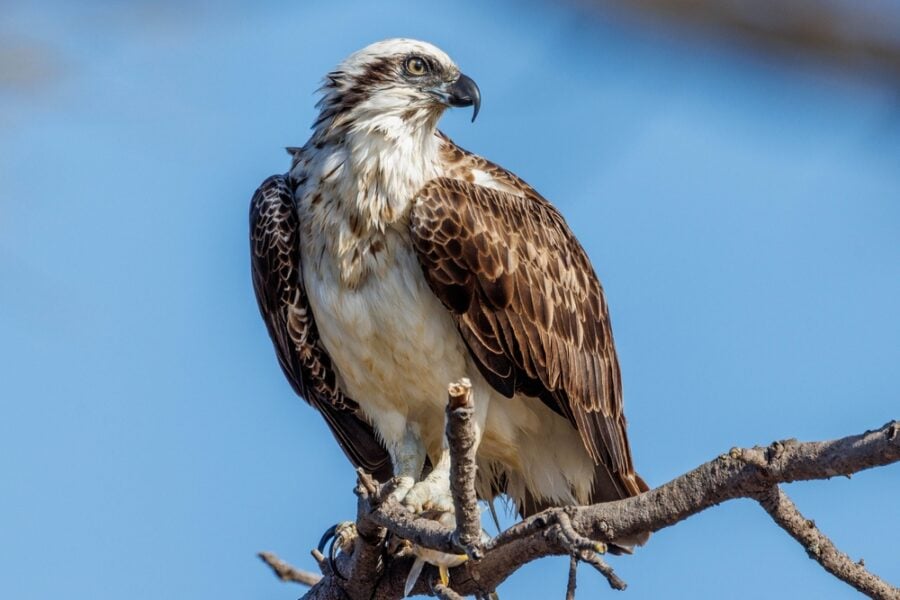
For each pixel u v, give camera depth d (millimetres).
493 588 9688
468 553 8312
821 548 8172
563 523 7527
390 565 10297
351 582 10414
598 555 7332
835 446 7688
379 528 9742
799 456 7832
